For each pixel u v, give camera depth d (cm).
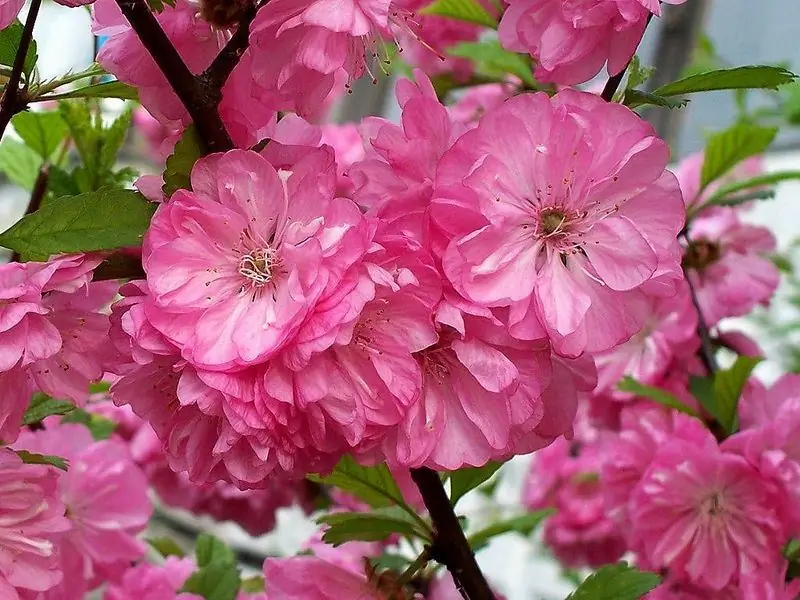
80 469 32
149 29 24
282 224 24
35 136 34
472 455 25
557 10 26
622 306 25
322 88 25
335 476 29
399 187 25
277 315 24
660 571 34
